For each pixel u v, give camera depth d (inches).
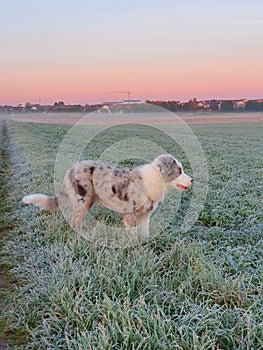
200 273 65.1
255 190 135.6
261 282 62.9
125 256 74.1
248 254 77.4
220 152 251.6
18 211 109.9
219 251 80.6
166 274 67.4
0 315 60.5
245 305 57.8
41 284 64.9
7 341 54.6
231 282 62.1
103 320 53.2
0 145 317.1
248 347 47.9
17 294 65.5
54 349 50.4
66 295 59.1
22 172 168.7
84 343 48.7
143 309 53.8
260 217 103.6
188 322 52.9
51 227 90.7
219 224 101.0
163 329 50.7
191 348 48.2
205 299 60.6
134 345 48.0
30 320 58.3
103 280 63.5
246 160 214.5
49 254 76.0
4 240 91.7
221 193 127.4
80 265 69.1
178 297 60.6
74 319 54.5
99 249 77.3
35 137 356.2
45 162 187.2
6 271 75.7
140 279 64.1
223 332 50.8
